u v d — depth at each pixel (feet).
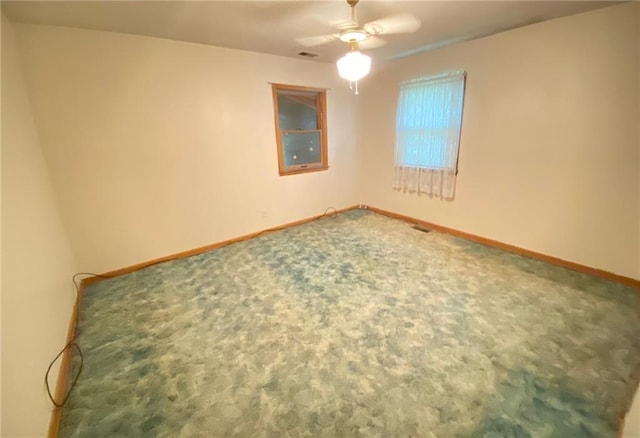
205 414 5.26
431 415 5.11
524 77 10.07
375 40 10.86
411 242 12.67
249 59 12.26
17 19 7.73
